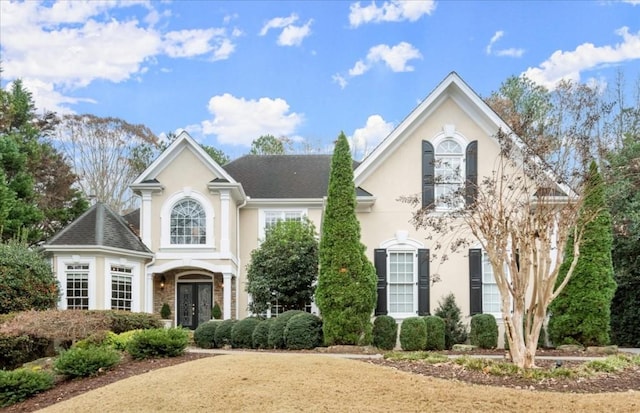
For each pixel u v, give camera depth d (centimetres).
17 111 3453
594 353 1602
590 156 1297
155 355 1367
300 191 2697
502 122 1891
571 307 1700
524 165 1500
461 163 1936
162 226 2422
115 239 2273
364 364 1162
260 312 2180
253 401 923
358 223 1759
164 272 2489
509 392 980
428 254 1919
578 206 1230
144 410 918
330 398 931
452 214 1356
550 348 1744
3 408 1108
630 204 2025
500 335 1861
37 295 1903
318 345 1706
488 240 1212
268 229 2469
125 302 2292
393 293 1914
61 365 1233
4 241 2723
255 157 2959
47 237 3522
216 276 2575
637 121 2611
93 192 4856
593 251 1708
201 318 2569
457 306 1872
